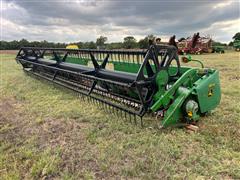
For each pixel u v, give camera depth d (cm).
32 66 1003
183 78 428
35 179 305
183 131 418
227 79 923
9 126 483
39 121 491
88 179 300
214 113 498
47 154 360
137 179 297
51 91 745
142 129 430
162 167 313
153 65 455
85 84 636
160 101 411
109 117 500
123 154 352
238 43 3822
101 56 602
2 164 338
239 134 397
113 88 530
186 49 2934
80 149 376
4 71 1293
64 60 769
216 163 322
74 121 495
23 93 740
